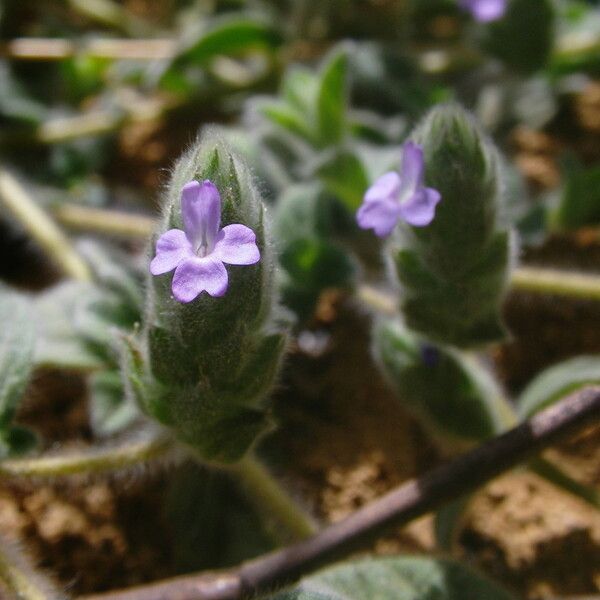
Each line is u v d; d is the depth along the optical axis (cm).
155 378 9
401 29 19
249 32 16
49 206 15
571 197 14
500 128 17
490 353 15
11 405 10
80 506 12
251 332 9
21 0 18
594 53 17
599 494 11
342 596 10
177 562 12
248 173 8
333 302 15
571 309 15
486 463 9
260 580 9
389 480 13
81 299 12
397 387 11
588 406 9
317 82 15
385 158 14
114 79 18
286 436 13
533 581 12
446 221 9
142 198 17
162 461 12
